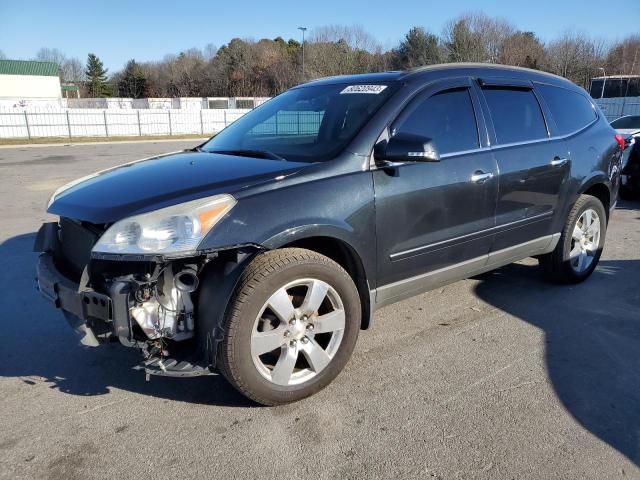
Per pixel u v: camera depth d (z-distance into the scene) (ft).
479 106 12.26
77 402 9.81
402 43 184.34
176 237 8.15
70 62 311.88
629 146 28.73
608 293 14.99
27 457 8.29
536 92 13.92
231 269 8.65
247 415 9.33
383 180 10.19
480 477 7.79
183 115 117.29
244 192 8.84
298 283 9.14
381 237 10.24
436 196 10.95
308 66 194.29
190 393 10.06
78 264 9.58
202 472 7.94
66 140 97.86
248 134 12.67
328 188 9.52
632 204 28.81
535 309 13.88
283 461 8.16
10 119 99.35
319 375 9.71
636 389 10.10
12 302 14.62
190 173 9.85
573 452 8.30
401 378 10.51
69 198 9.66
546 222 13.83
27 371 10.94
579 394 9.93
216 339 8.58
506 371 10.77
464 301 14.43
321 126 11.37
